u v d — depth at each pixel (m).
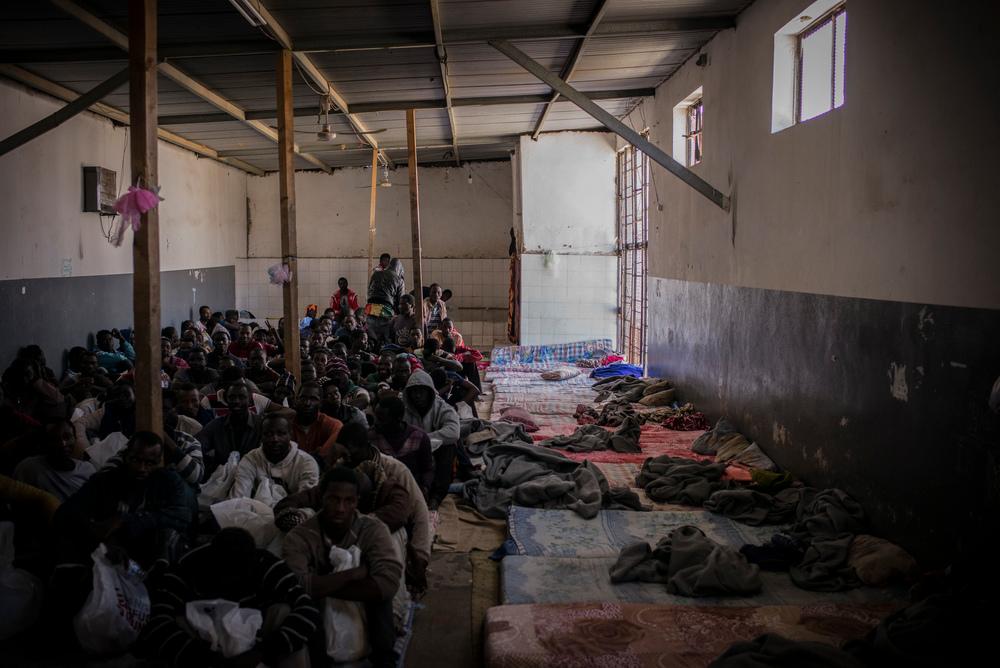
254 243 17.17
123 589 3.53
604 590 4.24
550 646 3.53
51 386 6.51
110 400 5.38
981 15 3.72
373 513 3.86
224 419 4.96
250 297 17.12
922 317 4.24
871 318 4.79
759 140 6.64
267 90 8.91
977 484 3.77
